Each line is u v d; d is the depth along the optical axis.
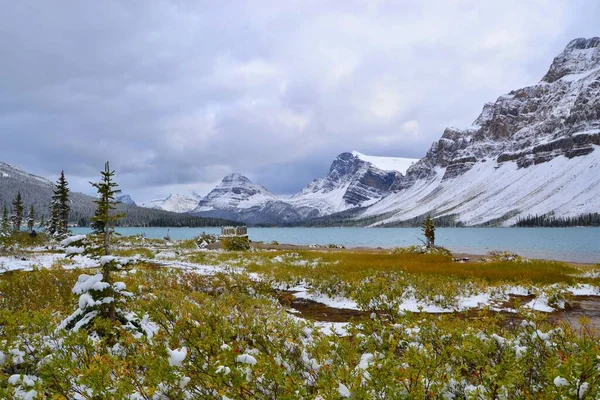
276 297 14.09
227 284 15.34
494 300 13.60
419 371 3.52
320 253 33.78
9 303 10.23
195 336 4.61
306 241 110.69
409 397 3.24
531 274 19.23
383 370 3.55
